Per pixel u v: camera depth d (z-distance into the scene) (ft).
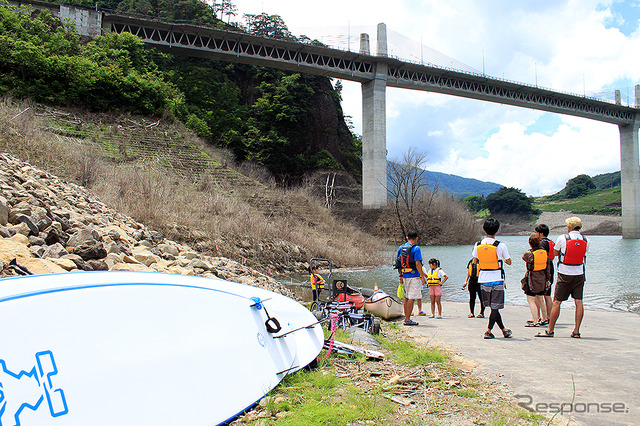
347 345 17.85
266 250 57.77
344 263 69.41
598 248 144.25
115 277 10.71
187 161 96.53
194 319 11.23
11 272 14.82
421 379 14.37
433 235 156.35
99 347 8.86
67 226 25.25
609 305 38.22
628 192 255.70
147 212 48.88
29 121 64.39
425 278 26.08
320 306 24.47
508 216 433.07
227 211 64.39
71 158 56.80
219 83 182.29
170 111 118.83
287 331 14.51
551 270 25.57
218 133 168.66
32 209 23.73
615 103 238.48
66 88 99.81
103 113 102.83
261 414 11.03
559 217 395.34
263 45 156.66
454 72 182.50
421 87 184.24
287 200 96.94
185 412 9.58
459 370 15.67
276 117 186.60
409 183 173.68
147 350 9.64
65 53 106.63
